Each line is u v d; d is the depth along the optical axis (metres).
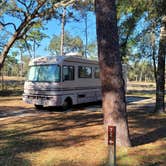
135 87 49.66
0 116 13.25
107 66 7.42
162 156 6.82
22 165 6.11
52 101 15.15
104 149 7.31
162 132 9.59
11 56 28.59
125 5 14.23
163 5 13.48
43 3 9.53
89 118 12.49
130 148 7.42
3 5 10.08
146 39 16.52
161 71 14.30
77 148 7.43
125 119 7.54
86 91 17.36
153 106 18.69
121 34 15.25
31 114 14.02
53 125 10.70
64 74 15.54
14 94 26.08
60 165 6.15
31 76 16.08
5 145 7.70
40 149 7.34
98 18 7.48
